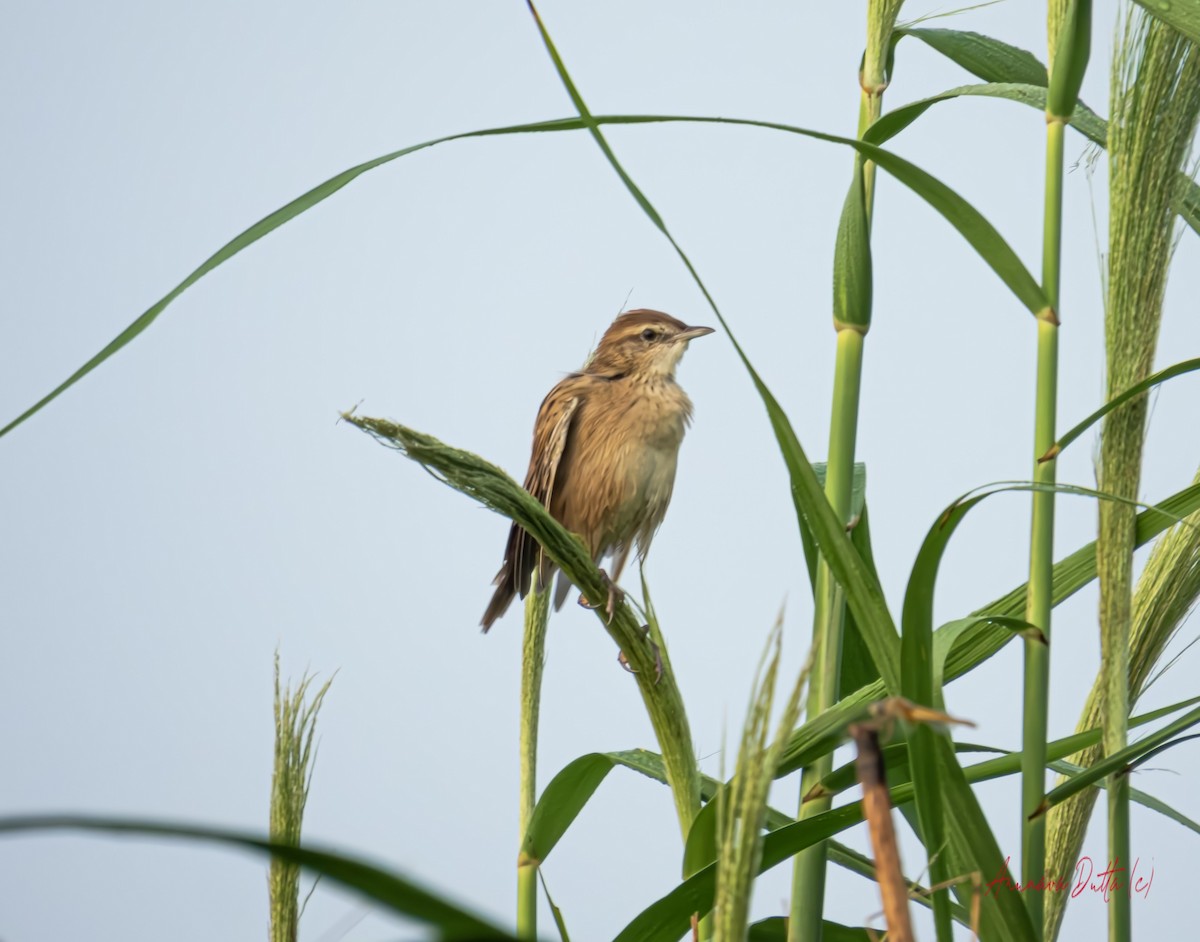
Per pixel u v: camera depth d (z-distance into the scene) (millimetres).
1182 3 5465
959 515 4887
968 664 6367
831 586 6199
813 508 5082
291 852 2084
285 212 4965
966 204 5711
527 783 7168
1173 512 5930
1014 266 5824
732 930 2836
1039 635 5609
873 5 6660
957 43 7539
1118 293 5809
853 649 7066
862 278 6117
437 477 5098
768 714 2928
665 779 6762
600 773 6699
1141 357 5781
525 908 6715
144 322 4598
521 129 5012
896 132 6391
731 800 2941
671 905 5504
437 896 2164
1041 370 5832
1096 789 6477
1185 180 6117
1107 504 5809
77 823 1860
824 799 5875
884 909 2693
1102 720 5859
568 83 4582
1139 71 5812
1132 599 6441
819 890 5848
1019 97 6188
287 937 4883
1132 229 5781
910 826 6531
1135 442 5781
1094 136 6578
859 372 6148
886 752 5789
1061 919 6457
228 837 2018
